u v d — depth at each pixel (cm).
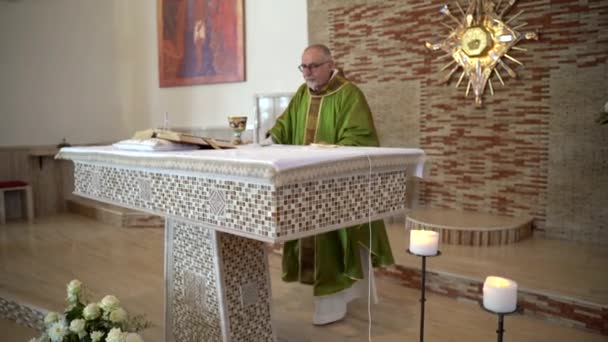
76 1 738
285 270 337
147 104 788
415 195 557
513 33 472
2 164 679
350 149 229
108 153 246
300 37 616
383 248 325
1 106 680
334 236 311
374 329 311
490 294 160
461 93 511
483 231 438
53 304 348
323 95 326
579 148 446
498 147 493
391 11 548
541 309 325
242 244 240
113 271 439
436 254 222
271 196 168
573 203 454
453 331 307
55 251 508
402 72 548
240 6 661
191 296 250
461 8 500
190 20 719
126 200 245
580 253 414
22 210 689
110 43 777
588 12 432
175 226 255
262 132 652
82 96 754
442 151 531
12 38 685
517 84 476
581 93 441
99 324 204
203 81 716
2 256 488
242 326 242
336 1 585
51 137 726
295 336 301
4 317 369
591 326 305
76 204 716
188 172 201
